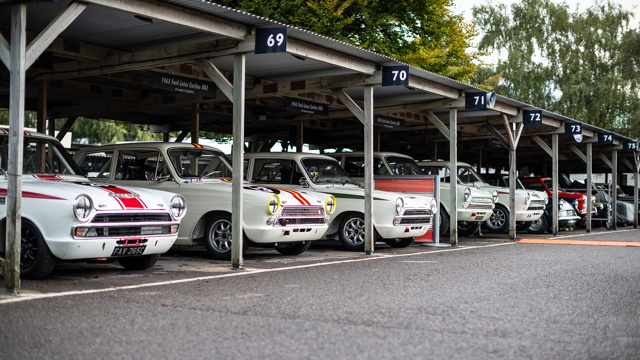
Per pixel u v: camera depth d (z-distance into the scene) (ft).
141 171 32.96
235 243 28.30
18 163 20.88
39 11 26.71
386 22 68.54
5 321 16.44
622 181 103.60
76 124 141.69
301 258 33.17
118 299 19.71
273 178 38.27
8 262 20.74
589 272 28.27
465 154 84.74
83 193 23.03
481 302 20.07
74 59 34.09
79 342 14.48
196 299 19.89
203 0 24.82
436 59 71.77
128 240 24.13
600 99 112.78
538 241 48.06
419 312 18.28
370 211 35.45
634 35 115.75
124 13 26.68
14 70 21.01
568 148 75.46
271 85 39.81
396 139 68.69
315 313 17.93
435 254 36.06
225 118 60.75
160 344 14.35
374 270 27.78
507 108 49.98
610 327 16.87
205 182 32.53
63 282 23.20
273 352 13.76
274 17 58.23
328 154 48.21
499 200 55.88
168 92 47.24
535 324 16.98
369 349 14.07
